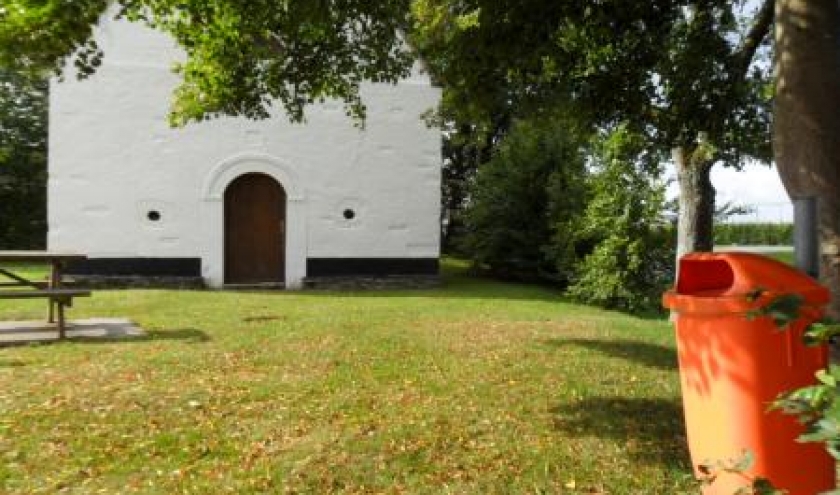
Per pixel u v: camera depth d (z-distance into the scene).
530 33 6.62
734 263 3.24
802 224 3.42
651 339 8.59
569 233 16.80
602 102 7.84
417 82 16.41
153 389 5.75
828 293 3.11
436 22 7.17
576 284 16.25
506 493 3.99
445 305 12.27
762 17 8.16
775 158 4.23
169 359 6.85
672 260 15.92
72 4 4.62
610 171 15.62
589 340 8.34
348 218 16.12
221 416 5.18
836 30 4.05
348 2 6.59
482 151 27.19
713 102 7.98
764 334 3.03
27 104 27.89
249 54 7.04
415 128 16.44
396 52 7.67
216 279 15.36
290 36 6.82
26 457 4.39
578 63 7.54
